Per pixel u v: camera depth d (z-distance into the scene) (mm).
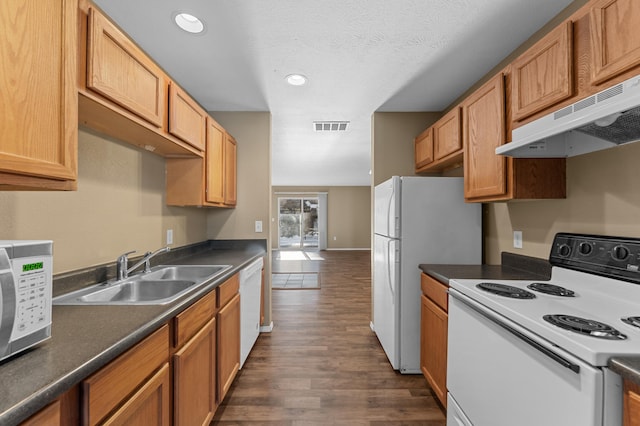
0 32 665
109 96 1092
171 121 1580
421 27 1575
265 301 2895
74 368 638
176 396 1113
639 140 1116
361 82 2227
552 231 1572
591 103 979
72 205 1305
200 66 1975
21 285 664
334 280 5227
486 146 1698
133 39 1661
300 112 2885
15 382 581
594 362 705
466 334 1321
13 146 693
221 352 1618
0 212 1011
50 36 779
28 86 726
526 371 931
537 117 1326
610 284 1169
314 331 2916
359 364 2275
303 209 9992
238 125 2900
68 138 828
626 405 682
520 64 1405
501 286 1345
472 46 1756
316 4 1396
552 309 1025
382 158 2852
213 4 1385
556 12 1465
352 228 9766
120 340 785
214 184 2283
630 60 899
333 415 1706
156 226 2010
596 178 1318
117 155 1609
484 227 2248
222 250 2840
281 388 1960
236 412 1726
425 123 2855
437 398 1868
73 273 1288
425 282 1979
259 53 1817
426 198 2141
